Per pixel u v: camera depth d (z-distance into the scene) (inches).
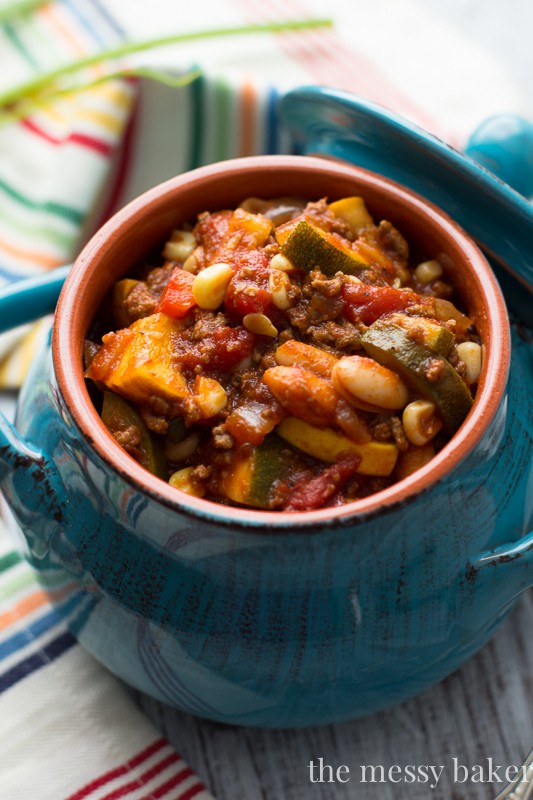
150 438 15.2
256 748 17.8
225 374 15.3
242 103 21.2
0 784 17.0
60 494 15.5
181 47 23.4
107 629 15.9
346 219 16.2
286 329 15.4
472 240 15.9
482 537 15.3
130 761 17.3
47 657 18.0
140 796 17.0
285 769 17.6
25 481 15.4
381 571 14.8
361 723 17.8
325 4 24.1
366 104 16.1
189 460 15.3
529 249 16.0
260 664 15.3
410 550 14.8
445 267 16.1
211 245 16.1
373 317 15.4
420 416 14.9
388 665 15.6
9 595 18.4
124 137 21.4
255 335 15.3
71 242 20.7
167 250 16.3
